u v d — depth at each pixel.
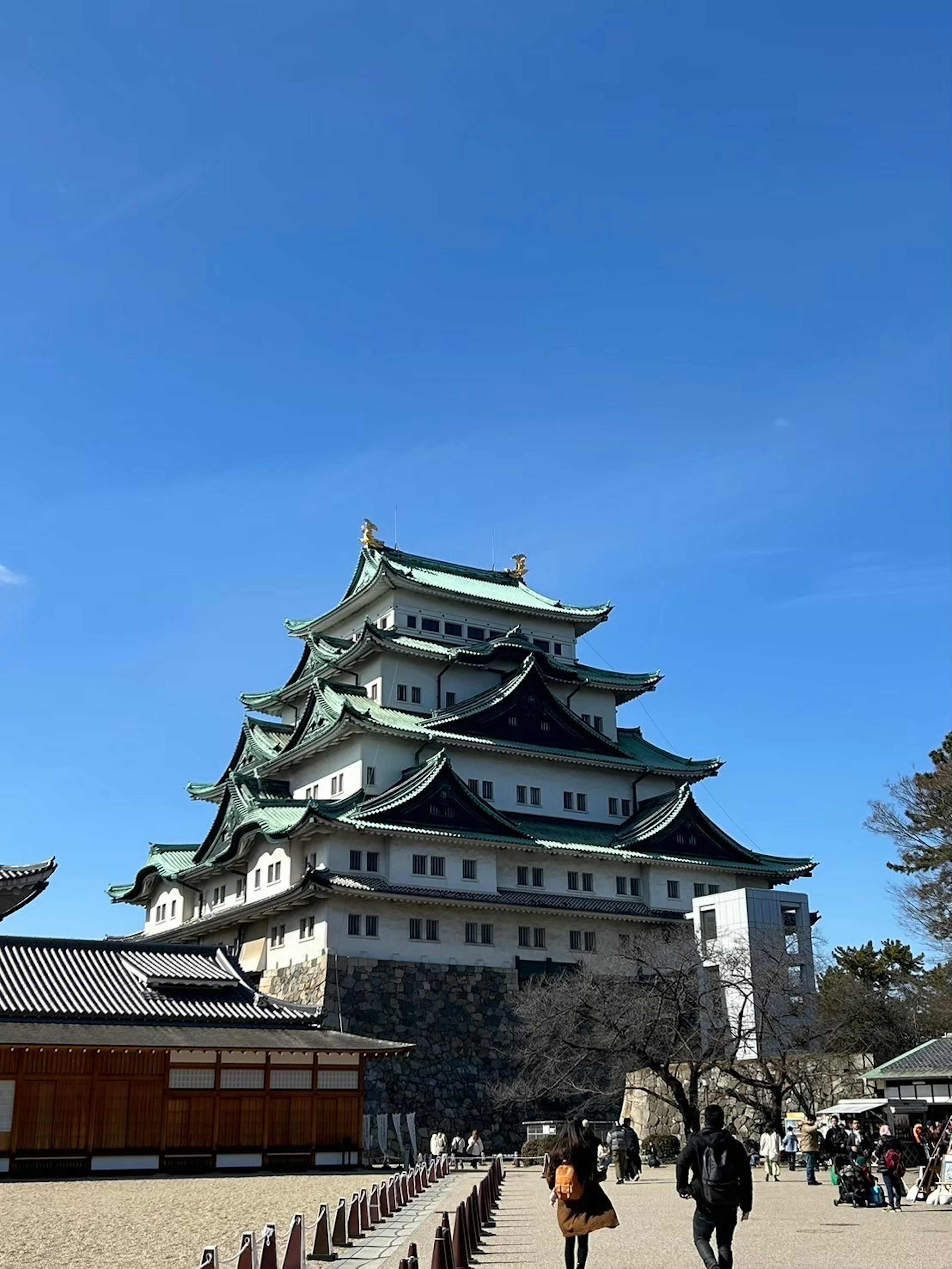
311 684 93.00
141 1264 22.78
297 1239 19.61
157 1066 47.78
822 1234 26.42
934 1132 42.59
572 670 95.12
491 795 83.12
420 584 90.62
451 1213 33.50
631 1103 68.19
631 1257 23.02
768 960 63.44
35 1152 44.38
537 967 75.94
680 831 85.69
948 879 69.94
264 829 74.56
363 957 69.38
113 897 96.69
